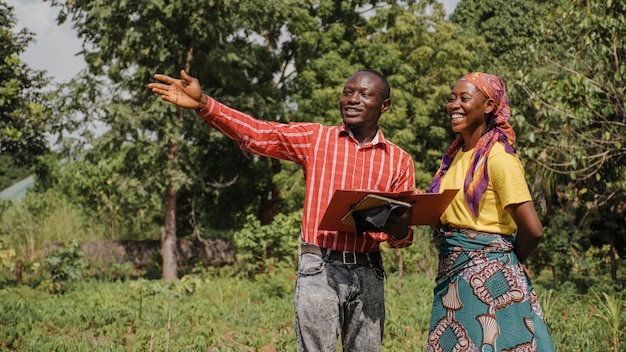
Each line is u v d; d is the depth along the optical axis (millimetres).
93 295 13062
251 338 9164
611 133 10914
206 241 22812
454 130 3941
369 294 4137
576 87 10312
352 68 21359
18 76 16641
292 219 16344
